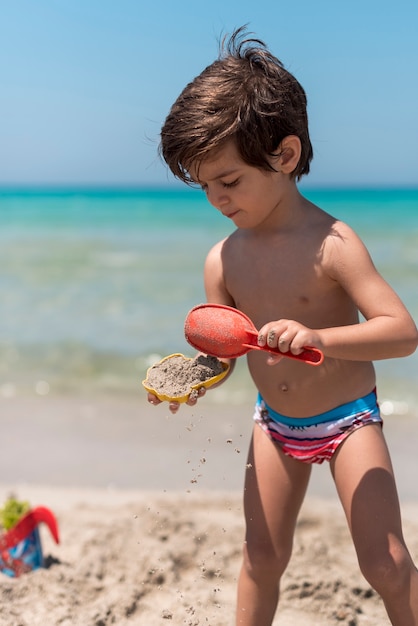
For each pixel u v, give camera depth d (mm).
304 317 2381
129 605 2967
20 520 3299
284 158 2324
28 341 8906
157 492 4445
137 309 10727
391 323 2195
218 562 3434
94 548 3506
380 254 16375
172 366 2393
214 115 2201
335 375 2385
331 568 3320
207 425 5719
